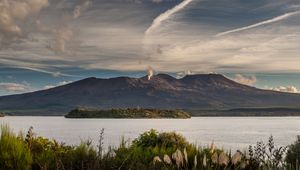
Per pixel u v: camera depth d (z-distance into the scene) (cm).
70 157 885
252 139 8719
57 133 10569
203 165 826
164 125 18400
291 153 1133
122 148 986
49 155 886
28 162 823
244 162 810
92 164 847
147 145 1143
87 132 11212
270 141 815
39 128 14050
